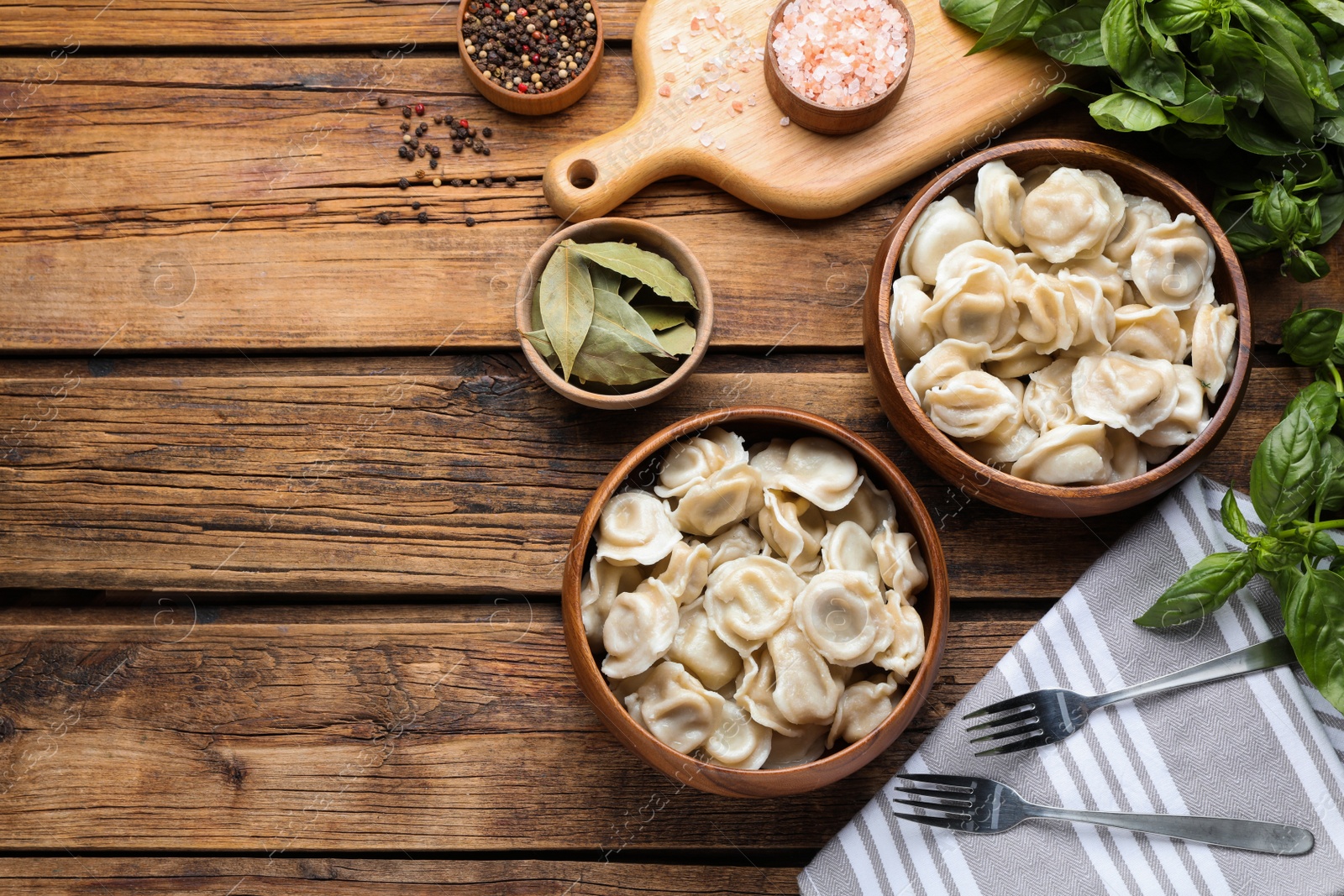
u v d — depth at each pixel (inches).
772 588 31.9
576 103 35.4
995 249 32.7
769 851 34.1
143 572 34.8
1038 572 34.2
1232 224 33.9
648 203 35.1
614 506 32.2
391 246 35.2
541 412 34.8
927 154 34.5
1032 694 32.5
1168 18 32.1
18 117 35.6
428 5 35.6
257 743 34.4
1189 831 31.6
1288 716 31.9
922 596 32.5
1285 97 32.1
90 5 35.7
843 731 31.7
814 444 32.6
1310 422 30.9
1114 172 32.8
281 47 35.7
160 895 34.2
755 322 34.9
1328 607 30.8
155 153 35.5
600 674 30.9
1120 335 32.7
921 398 32.5
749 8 34.9
